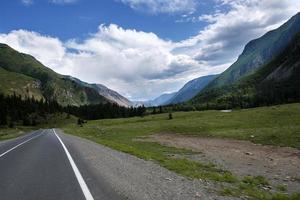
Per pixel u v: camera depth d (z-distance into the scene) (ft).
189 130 193.47
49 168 52.65
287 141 110.93
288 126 151.53
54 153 78.38
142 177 42.70
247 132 147.74
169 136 172.04
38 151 85.20
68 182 39.81
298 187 48.47
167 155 89.35
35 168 53.16
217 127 193.26
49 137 171.42
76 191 34.55
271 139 119.44
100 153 77.56
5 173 49.01
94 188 35.70
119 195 32.01
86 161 61.11
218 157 86.28
